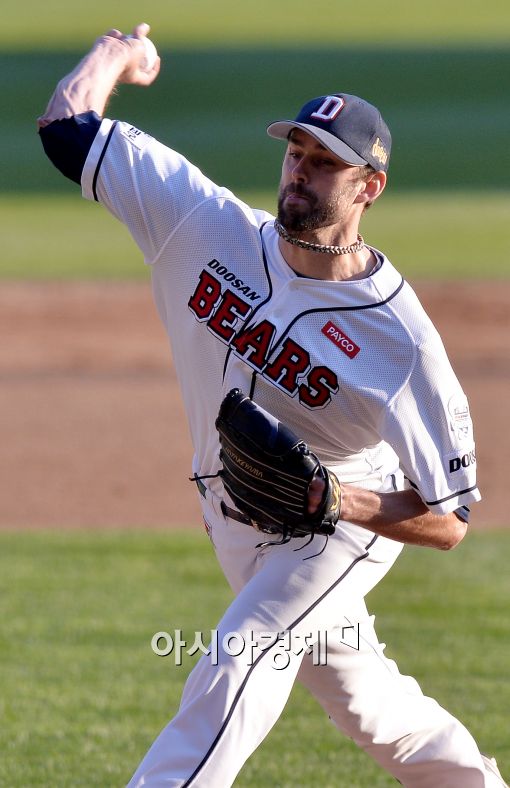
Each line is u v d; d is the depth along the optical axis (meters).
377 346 10.91
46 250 56.16
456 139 84.50
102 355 42.31
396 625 20.92
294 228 10.80
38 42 125.19
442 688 18.02
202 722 10.88
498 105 97.69
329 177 10.75
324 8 152.12
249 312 11.23
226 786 10.88
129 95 99.50
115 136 11.90
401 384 10.90
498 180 72.81
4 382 39.22
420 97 100.56
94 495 30.00
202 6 152.38
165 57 115.69
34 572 23.84
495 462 32.03
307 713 17.77
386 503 11.16
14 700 17.44
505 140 84.19
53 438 34.19
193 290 11.59
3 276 51.47
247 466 10.80
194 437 12.26
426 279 50.47
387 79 107.38
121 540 26.33
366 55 118.31
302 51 119.88
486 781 12.55
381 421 11.02
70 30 133.12
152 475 31.56
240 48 121.38
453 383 11.04
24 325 45.19
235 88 102.75
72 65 111.25
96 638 20.17
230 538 12.04
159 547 25.83
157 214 11.73
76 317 46.31
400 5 155.38
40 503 29.36
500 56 118.62
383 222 61.50
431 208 65.12
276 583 11.38
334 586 11.46
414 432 10.96
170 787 10.66
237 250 11.41
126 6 152.50
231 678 10.95
